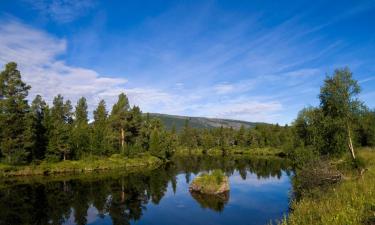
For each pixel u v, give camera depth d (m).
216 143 163.25
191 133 164.25
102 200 38.38
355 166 37.56
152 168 75.69
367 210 16.23
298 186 37.59
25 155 62.19
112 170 71.12
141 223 28.89
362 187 21.95
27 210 32.84
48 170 63.88
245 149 148.38
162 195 41.84
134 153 88.44
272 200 37.09
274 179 54.47
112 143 86.56
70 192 43.12
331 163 41.91
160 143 99.94
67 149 72.62
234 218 29.84
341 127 42.50
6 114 60.34
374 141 62.94
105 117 100.69
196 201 38.00
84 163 72.12
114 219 30.09
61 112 94.56
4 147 59.94
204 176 45.62
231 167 76.75
